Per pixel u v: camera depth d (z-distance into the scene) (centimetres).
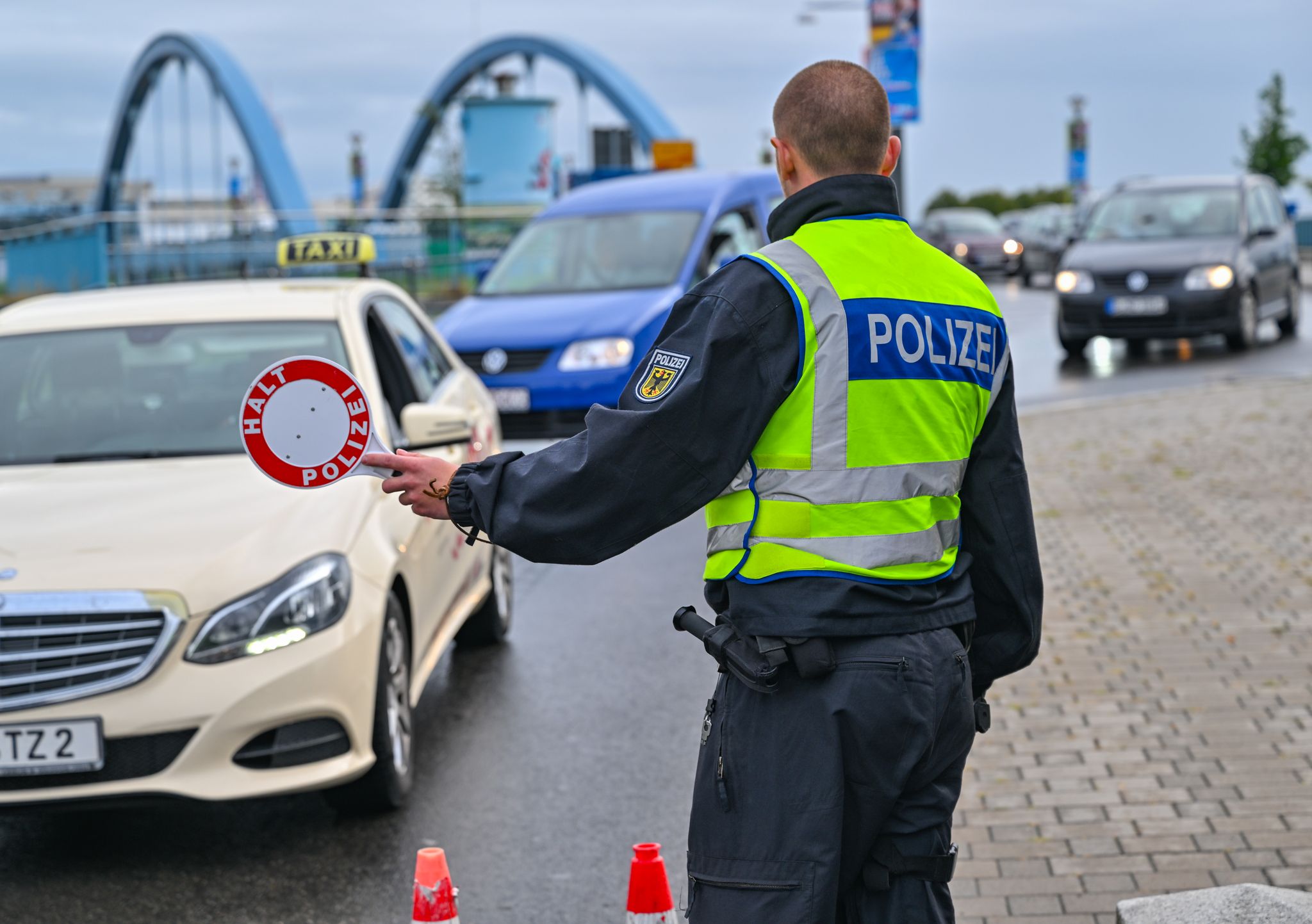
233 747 466
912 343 272
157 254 2602
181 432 582
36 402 598
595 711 636
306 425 277
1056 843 472
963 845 475
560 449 269
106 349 616
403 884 465
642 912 310
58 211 7356
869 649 267
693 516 1084
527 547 268
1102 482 1074
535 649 739
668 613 808
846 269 270
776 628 265
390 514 551
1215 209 1839
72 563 474
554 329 1212
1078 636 703
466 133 5328
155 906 452
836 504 266
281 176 5297
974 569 301
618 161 3381
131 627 464
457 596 653
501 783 552
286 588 481
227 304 643
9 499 526
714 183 1420
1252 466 1098
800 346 263
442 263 2734
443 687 678
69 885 469
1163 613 732
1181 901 371
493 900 452
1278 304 1889
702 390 258
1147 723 579
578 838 499
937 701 270
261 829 515
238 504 517
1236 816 485
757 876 264
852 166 282
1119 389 1535
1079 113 5228
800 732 265
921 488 273
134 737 460
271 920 441
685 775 556
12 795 461
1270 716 579
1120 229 1858
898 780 268
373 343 659
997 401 293
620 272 1325
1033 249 3359
